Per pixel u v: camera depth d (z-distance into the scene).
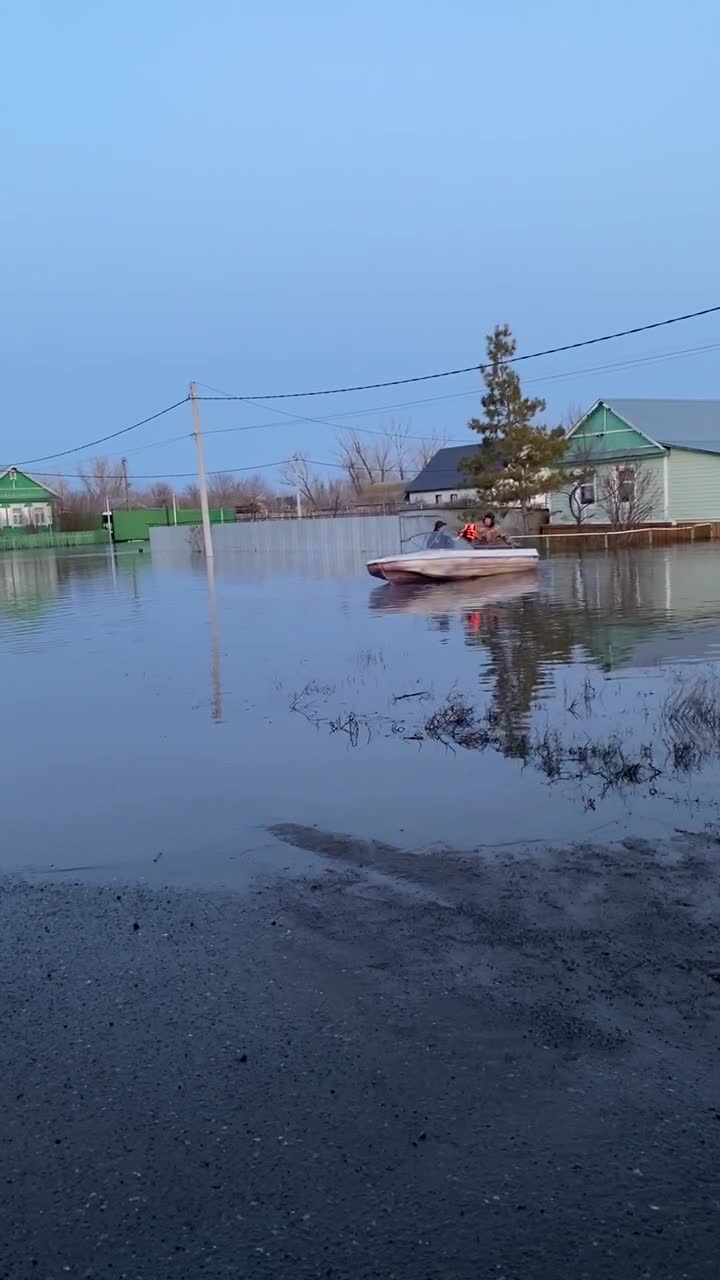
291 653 14.05
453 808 6.70
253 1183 2.94
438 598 20.98
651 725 8.90
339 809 6.80
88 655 14.68
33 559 49.28
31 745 9.05
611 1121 3.17
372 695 10.77
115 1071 3.56
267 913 4.99
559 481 38.62
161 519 72.38
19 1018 3.97
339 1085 3.42
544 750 8.11
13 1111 3.33
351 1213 2.80
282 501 96.50
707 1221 2.72
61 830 6.57
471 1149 3.05
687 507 40.56
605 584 22.39
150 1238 2.73
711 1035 3.66
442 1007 3.94
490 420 38.69
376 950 4.49
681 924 4.64
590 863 5.51
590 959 4.32
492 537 26.94
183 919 4.96
